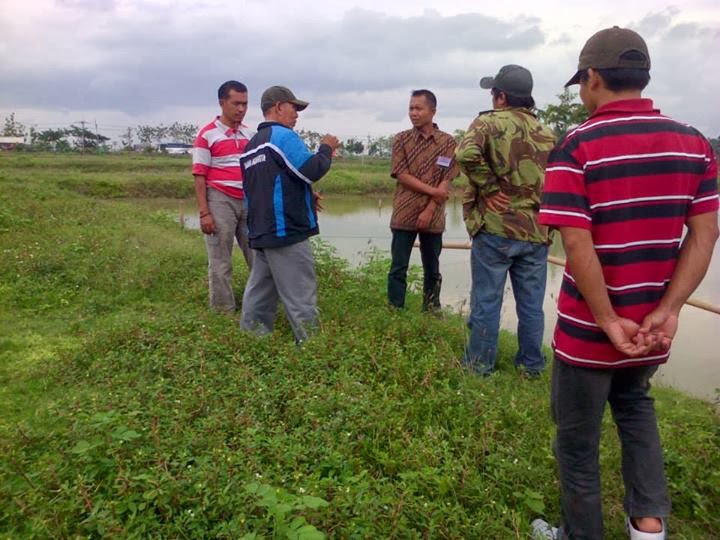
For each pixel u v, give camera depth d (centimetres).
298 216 480
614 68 232
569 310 245
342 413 355
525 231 450
